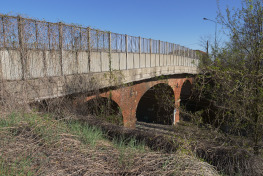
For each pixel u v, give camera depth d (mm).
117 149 4156
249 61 4977
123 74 10750
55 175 2838
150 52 14094
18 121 4676
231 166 4137
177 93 19438
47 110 6754
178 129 5855
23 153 3320
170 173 3170
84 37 8383
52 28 6996
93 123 5727
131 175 3143
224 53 5176
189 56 23406
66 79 7457
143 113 23172
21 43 6055
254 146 4781
